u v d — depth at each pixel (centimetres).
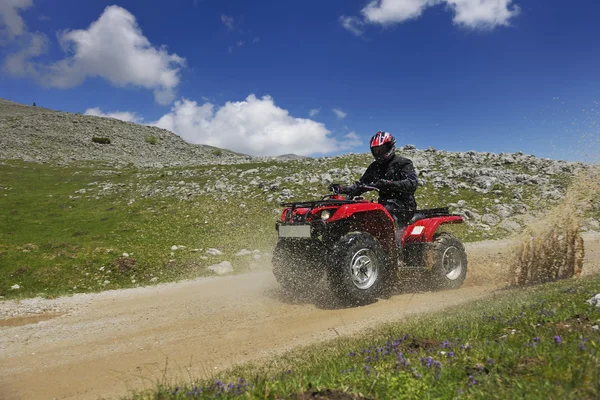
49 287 1091
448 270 826
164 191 2445
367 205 708
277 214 1902
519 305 472
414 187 784
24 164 3834
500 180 2267
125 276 1177
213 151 7275
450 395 240
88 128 6700
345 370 305
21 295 985
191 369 450
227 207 2061
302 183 2367
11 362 505
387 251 757
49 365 488
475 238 1600
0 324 720
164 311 749
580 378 233
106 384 417
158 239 1577
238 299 810
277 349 502
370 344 400
